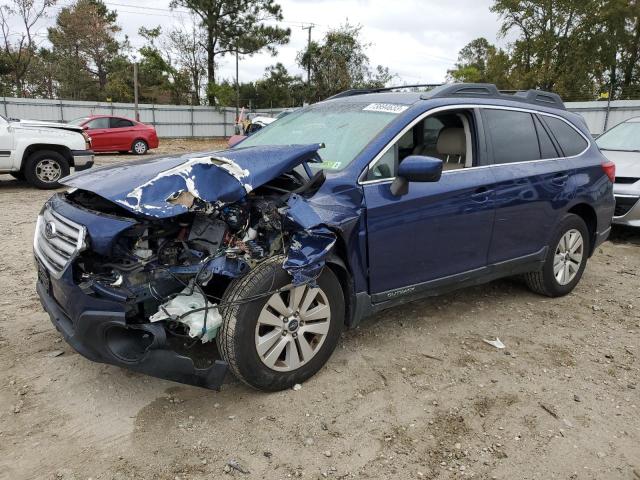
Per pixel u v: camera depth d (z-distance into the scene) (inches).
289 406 121.8
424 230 144.1
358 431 114.3
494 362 147.2
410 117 147.7
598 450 111.3
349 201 128.6
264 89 1919.3
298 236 117.2
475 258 161.0
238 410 119.7
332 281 128.3
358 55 1705.2
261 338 118.6
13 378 129.9
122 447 106.9
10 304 174.6
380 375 137.2
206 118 1558.8
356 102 168.4
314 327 127.4
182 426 113.7
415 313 178.9
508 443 112.5
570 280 198.2
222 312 114.0
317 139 153.9
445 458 107.2
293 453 106.8
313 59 1694.1
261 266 116.8
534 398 130.0
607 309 190.7
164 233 114.0
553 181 180.7
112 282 106.3
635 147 324.5
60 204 121.8
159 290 109.8
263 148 127.9
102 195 106.7
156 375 109.0
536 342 161.0
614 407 127.6
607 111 858.1
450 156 166.1
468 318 176.9
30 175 411.5
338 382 132.6
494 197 160.9
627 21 1337.4
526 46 1424.7
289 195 120.6
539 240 181.5
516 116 176.9
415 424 117.6
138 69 1796.3
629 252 277.7
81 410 118.3
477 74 1973.4
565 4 1348.4
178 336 118.4
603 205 202.1
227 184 112.4
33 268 213.0
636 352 156.8
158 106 1466.5
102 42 2014.0
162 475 99.7
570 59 1366.9
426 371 140.5
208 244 114.1
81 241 105.1
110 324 106.0
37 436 109.3
